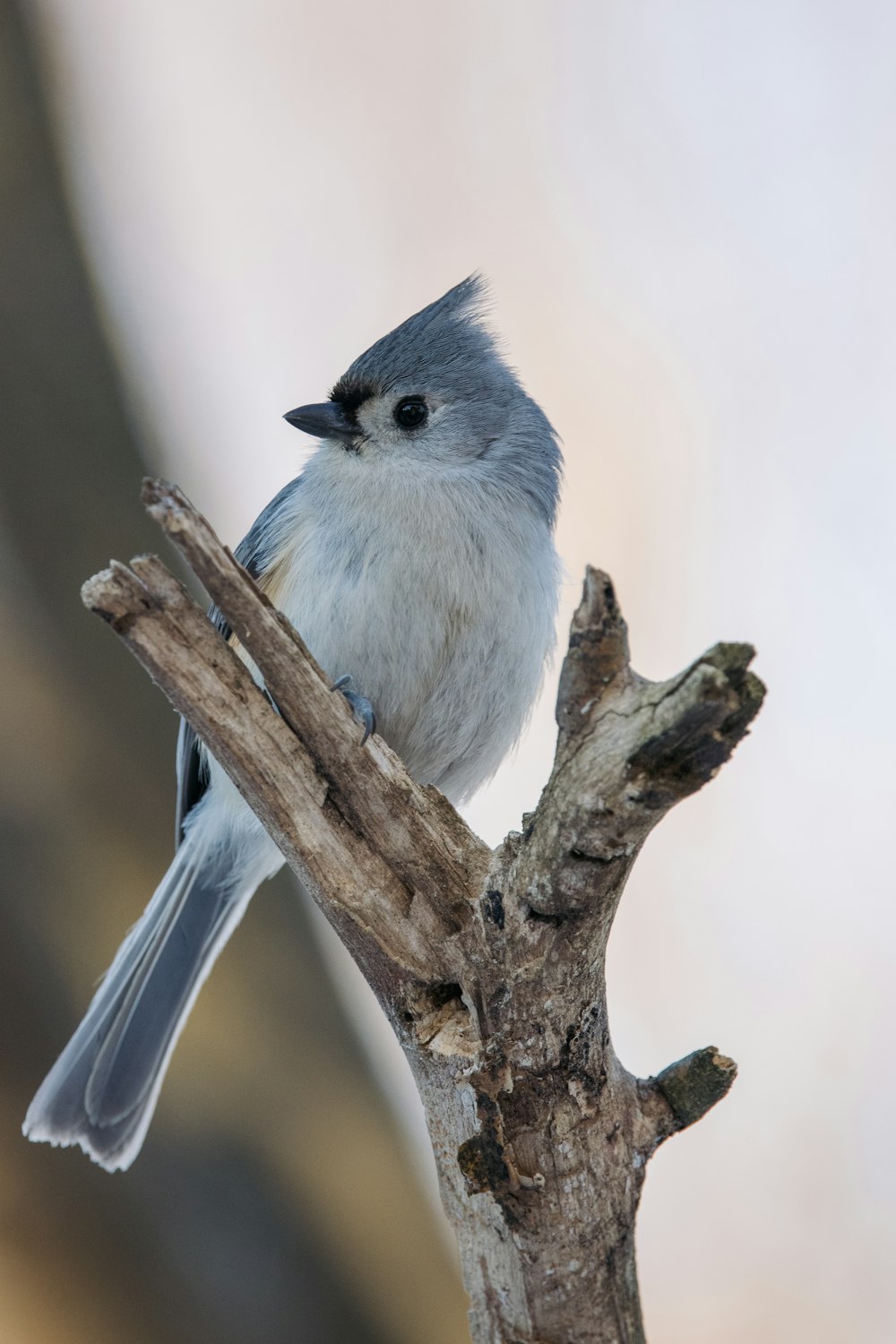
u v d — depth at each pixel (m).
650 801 4.09
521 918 4.53
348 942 4.88
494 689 7.12
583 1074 4.66
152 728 8.83
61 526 9.11
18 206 9.90
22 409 9.30
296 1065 8.23
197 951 7.80
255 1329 7.54
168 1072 7.96
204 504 10.43
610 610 4.09
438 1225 8.35
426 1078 4.80
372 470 7.11
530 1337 4.90
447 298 7.58
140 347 10.75
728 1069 4.84
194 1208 7.70
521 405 7.38
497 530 7.00
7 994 7.86
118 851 8.30
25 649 8.58
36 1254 7.48
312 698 4.72
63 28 10.85
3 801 8.13
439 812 4.86
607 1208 4.77
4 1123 7.66
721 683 3.86
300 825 4.84
